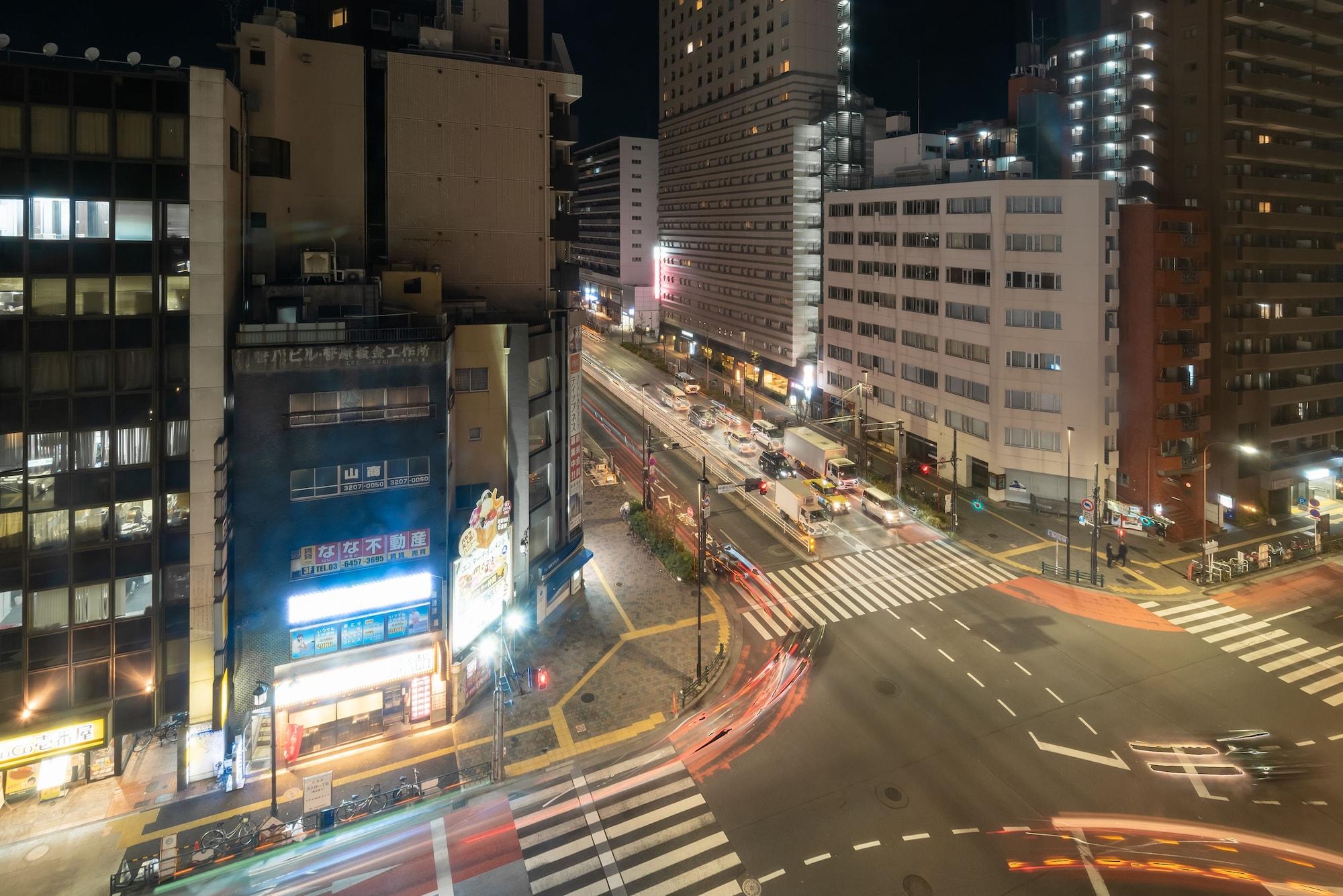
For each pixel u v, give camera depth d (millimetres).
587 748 30109
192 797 27172
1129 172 62312
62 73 24250
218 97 25906
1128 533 53844
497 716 28156
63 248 24453
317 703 29156
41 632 25031
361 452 29344
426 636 31078
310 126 36031
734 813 26250
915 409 69188
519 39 46188
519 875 23625
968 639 39094
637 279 148875
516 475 36594
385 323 32906
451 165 39250
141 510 26016
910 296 68438
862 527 56094
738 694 34094
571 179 44062
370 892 22969
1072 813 26062
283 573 28422
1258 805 26312
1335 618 40719
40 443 24500
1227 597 43656
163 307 25859
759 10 92000
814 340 91125
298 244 35969
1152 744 29922
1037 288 56812
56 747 25562
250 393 27484
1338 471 60656
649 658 37031
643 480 62406
